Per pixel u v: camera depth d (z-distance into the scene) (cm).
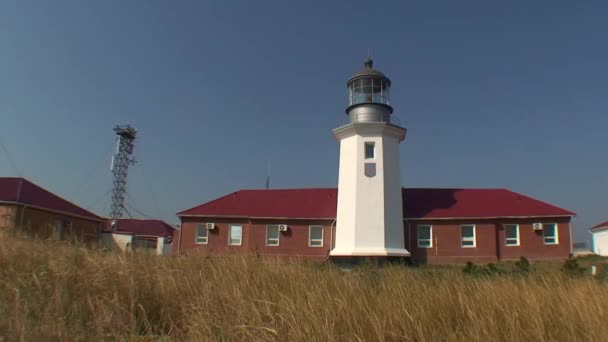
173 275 730
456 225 3153
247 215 3416
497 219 3116
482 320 556
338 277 760
